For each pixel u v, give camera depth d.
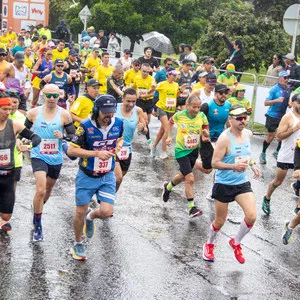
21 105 12.99
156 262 7.81
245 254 8.34
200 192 11.30
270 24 26.05
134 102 9.41
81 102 10.35
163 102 13.83
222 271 7.67
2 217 8.38
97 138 7.30
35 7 40.41
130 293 6.85
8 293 6.68
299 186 10.22
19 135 8.34
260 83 18.00
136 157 14.07
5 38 34.22
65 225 8.99
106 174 7.59
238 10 29.17
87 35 29.64
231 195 7.73
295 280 7.55
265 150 14.09
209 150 10.30
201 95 11.60
